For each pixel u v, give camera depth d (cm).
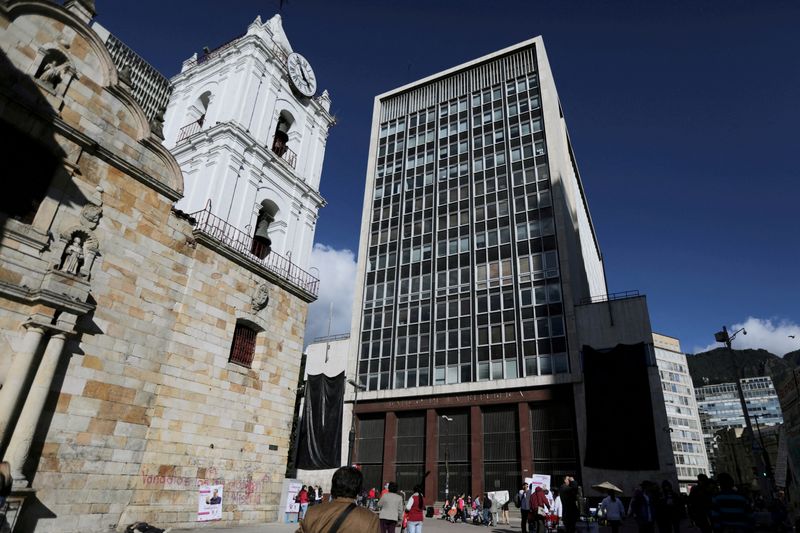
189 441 1650
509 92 5066
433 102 5597
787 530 1772
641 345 3397
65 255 1368
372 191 5462
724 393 14450
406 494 3825
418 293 4572
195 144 2250
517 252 4231
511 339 3925
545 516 1417
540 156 4528
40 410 1209
